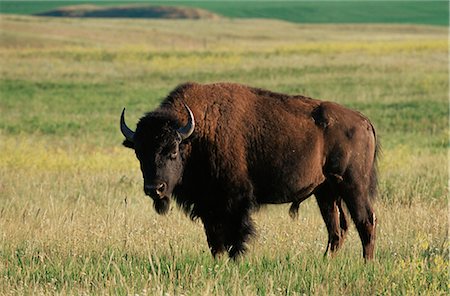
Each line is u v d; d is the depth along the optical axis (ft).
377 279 104.47
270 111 125.59
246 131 123.44
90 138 327.47
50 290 98.89
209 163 121.19
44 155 250.16
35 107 437.99
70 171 223.71
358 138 127.24
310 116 126.93
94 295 96.68
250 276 106.11
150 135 115.96
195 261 112.98
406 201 169.07
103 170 224.12
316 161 126.11
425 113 408.05
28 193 182.09
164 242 125.39
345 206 132.05
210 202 122.21
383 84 532.32
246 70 620.08
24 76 565.53
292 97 129.08
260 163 123.95
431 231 136.67
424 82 536.42
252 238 123.03
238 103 124.47
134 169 226.38
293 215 131.13
